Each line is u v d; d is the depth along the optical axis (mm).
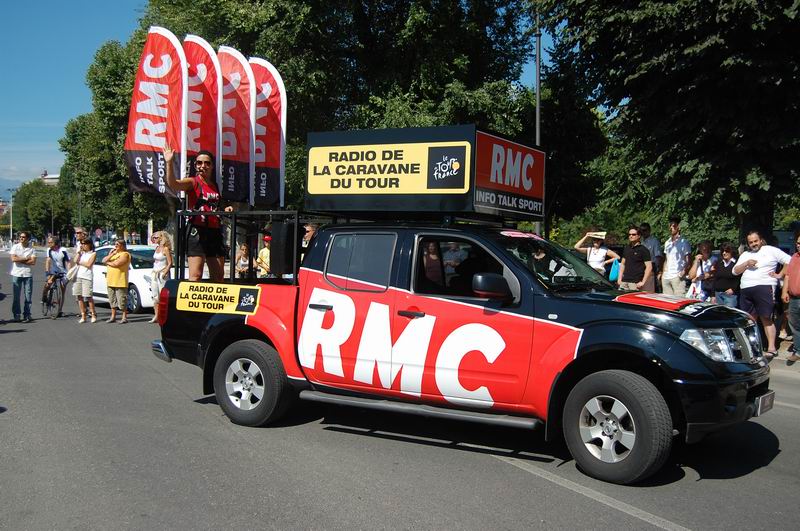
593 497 4340
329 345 5570
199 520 3957
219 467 4910
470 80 20375
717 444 5605
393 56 19625
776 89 9836
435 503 4227
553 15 12398
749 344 4715
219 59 11422
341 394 5617
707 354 4324
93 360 9336
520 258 5098
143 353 9945
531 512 4086
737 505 4230
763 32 9531
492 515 4039
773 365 9383
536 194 6473
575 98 12992
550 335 4703
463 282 5176
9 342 11000
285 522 3932
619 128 12125
